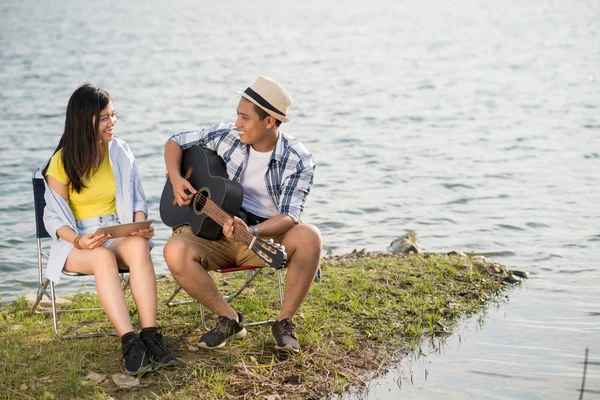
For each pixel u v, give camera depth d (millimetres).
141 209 4402
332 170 10570
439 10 64688
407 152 11828
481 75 23812
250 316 4723
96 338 4316
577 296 5359
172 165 4480
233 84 21344
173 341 4277
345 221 7965
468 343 4484
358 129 14258
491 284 5562
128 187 4371
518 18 53906
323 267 5875
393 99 18625
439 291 5316
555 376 4027
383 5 73500
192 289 4164
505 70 25109
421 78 23188
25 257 6797
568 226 7434
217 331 4152
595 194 8773
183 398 3590
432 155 11531
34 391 3570
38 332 4441
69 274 4195
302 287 4168
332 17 57188
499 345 4449
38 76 22375
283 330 4148
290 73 24609
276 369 3963
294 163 4391
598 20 50688
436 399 3748
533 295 5391
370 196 9031
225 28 45719
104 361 3975
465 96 19016
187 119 15328
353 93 19828
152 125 14516
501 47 33688
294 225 4297
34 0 78562
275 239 4355
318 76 23844
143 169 10383
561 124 14312
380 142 12797
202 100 18141
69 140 4160
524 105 17203
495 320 4871
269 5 74188
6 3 72438
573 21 50156
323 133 13828
